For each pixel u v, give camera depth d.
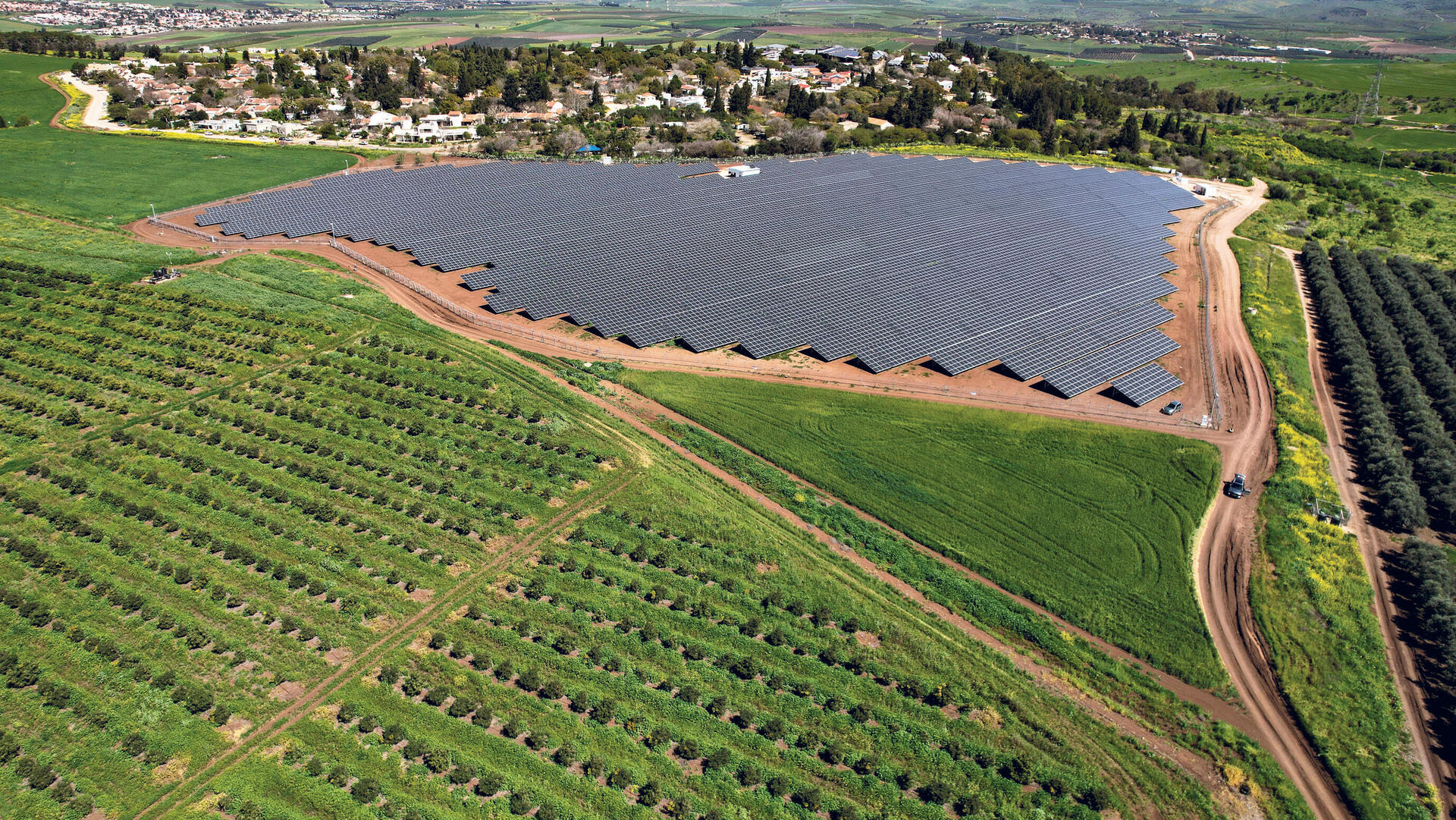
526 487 86.44
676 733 60.81
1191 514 88.12
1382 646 71.94
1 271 124.25
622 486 87.81
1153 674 69.31
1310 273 161.25
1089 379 113.12
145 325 112.62
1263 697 67.31
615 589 73.62
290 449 90.25
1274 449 102.00
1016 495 90.25
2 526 77.38
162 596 70.19
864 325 122.44
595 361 112.38
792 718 62.97
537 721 61.00
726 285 132.00
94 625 67.12
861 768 59.31
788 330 120.31
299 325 115.31
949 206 177.25
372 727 59.62
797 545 81.38
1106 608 75.44
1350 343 127.88
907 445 98.12
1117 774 60.22
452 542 78.25
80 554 74.38
